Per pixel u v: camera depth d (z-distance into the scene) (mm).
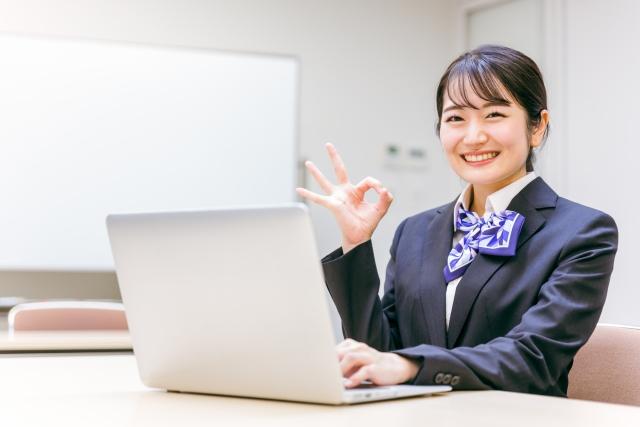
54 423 807
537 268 1271
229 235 906
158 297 1007
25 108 3838
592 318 1211
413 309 1438
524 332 1158
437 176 4672
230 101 4109
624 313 3621
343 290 1301
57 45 3893
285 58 4199
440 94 1435
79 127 3900
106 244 3896
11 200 3805
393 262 1592
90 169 3906
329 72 4453
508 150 1351
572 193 3908
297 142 4191
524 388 1096
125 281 1043
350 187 1321
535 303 1265
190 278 962
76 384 1134
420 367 1024
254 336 920
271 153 4156
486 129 1348
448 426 765
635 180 3596
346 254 1291
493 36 4484
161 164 4000
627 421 812
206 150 4066
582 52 3881
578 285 1206
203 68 4082
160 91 4016
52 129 3867
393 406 899
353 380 965
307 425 774
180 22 4191
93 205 3898
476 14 4602
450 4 4723
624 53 3662
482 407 893
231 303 929
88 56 3930
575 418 825
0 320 3748
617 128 3688
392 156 4547
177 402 961
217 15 4254
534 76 1367
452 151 1396
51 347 2047
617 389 1336
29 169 3834
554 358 1140
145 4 4137
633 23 3619
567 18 3963
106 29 4078
